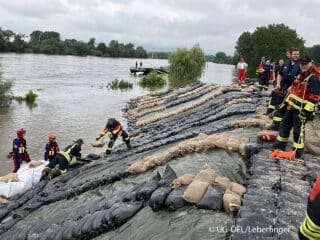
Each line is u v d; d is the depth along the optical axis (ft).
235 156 27.22
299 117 24.62
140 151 40.22
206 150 29.43
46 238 22.49
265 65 66.39
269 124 34.17
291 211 17.16
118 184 29.12
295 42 242.99
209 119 48.60
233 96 64.95
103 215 21.66
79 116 77.92
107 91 124.77
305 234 10.18
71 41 496.64
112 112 84.69
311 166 23.99
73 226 22.26
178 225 18.47
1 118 72.54
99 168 37.60
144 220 20.17
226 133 34.19
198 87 102.78
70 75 180.14
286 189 19.70
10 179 36.60
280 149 26.68
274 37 242.37
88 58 411.54
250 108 47.60
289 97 25.75
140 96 106.32
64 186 34.60
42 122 70.38
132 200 22.66
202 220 18.22
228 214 18.33
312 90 23.95
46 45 435.94
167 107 81.71
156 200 20.52
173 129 53.78
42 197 32.78
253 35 256.73
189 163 27.43
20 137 41.27
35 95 98.27
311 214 9.89
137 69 202.39
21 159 41.34
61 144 55.67
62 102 96.43
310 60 24.06
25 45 408.26
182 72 171.94
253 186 20.21
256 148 26.73
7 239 25.17
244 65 83.82
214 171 23.35
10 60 262.47
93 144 54.19
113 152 45.24
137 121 73.92
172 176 23.26
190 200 19.79
